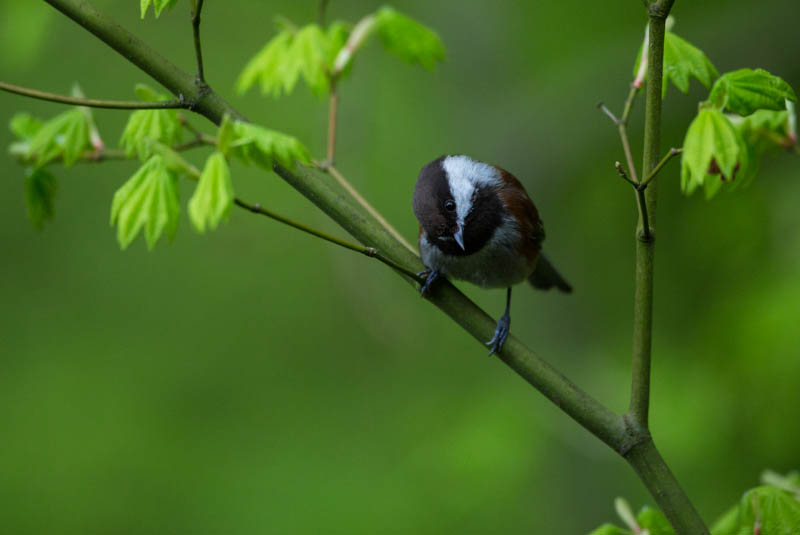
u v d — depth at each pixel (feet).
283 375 46.47
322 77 19.80
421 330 41.24
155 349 47.34
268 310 48.42
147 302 48.67
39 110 47.09
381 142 42.86
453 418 39.09
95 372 45.57
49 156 17.62
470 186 22.47
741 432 33.60
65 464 42.68
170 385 46.21
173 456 43.37
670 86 36.47
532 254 23.97
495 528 36.60
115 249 49.34
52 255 48.83
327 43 19.76
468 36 41.39
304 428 44.16
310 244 49.85
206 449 43.78
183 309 48.67
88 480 42.19
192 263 49.83
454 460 36.06
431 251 22.88
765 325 30.27
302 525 39.55
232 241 49.96
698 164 14.26
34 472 42.57
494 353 16.30
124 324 47.75
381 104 43.34
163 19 46.29
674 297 37.86
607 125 38.37
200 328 47.93
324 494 40.63
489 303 41.65
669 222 38.91
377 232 17.04
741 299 32.65
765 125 17.38
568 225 39.86
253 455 43.11
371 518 38.04
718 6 38.52
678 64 16.39
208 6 46.47
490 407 37.29
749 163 17.34
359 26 19.81
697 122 14.38
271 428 44.29
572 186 39.47
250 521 40.55
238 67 46.26
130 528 40.60
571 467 36.78
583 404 14.97
